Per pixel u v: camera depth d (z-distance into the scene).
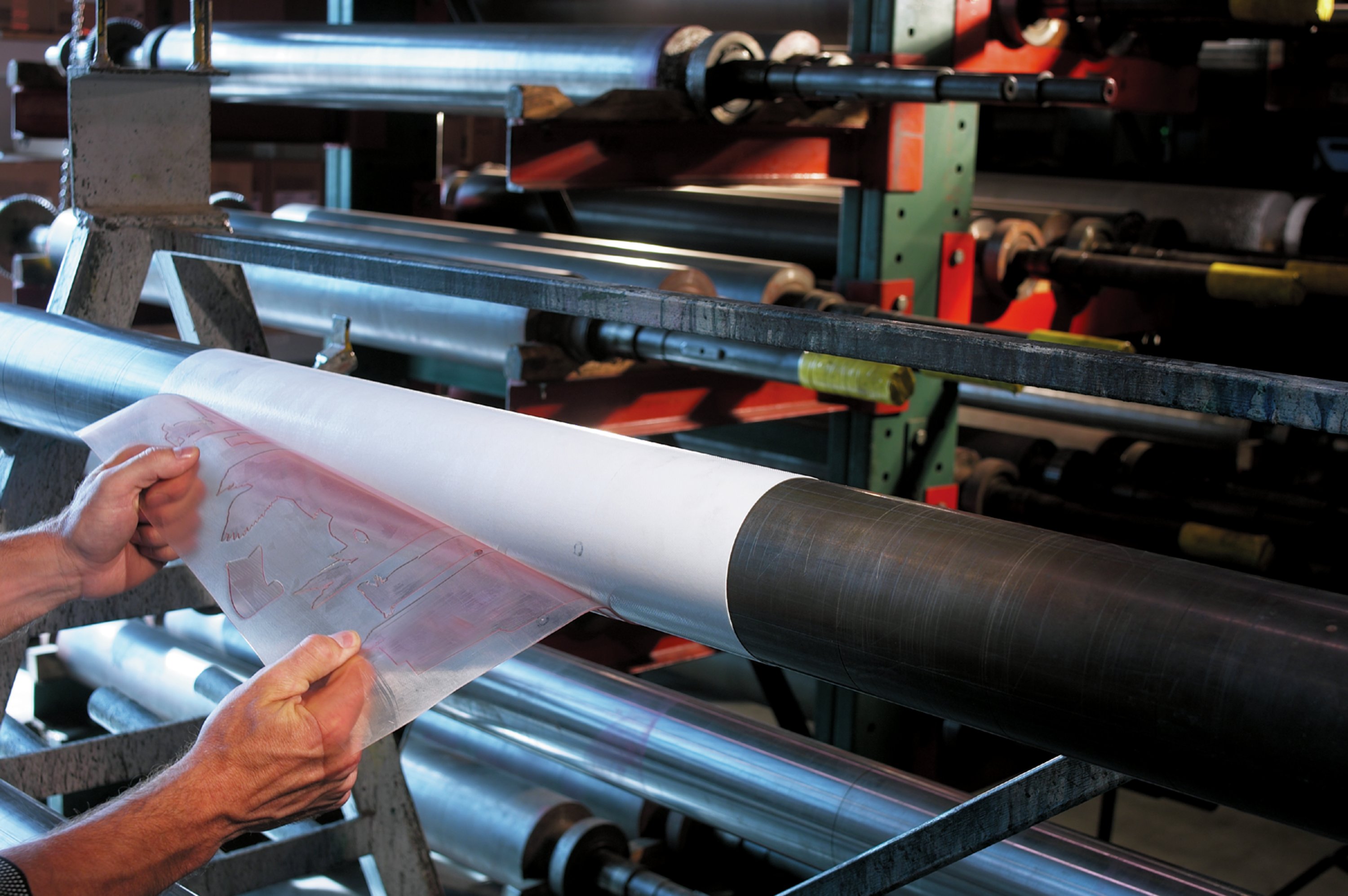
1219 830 2.58
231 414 1.09
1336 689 0.56
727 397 2.09
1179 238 2.73
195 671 2.04
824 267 2.60
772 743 1.46
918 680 0.70
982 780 2.45
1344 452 2.59
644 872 1.72
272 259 1.26
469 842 1.84
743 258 2.31
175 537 0.96
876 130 2.12
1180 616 0.61
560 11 3.04
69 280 1.33
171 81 1.40
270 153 3.75
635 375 1.97
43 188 3.70
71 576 0.97
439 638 0.80
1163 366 0.73
